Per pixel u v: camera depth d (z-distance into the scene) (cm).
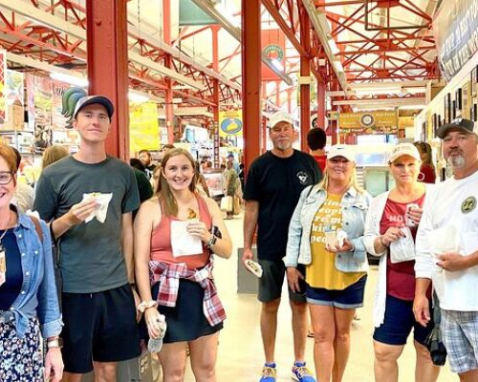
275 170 312
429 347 225
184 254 226
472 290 199
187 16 1112
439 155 557
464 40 427
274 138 312
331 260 267
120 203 223
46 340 187
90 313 210
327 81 1358
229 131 1770
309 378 315
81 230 209
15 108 781
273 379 321
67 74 995
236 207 1331
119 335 217
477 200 197
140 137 802
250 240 325
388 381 243
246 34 536
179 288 225
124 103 274
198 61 2130
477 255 193
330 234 260
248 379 331
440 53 559
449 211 207
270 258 315
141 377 278
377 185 667
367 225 252
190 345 237
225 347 388
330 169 274
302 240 281
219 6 630
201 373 237
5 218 174
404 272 236
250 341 402
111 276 216
